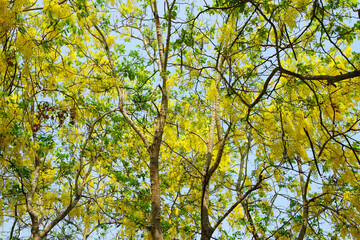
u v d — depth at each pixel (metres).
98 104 8.75
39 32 6.00
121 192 8.83
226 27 5.53
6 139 5.93
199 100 6.83
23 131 6.40
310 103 6.23
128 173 9.17
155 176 6.07
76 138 8.65
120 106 7.00
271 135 6.72
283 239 8.09
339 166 6.89
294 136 6.57
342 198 7.80
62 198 7.50
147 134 9.24
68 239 9.03
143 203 8.48
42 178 8.31
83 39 7.77
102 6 8.19
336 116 6.68
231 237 8.67
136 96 8.55
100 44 8.02
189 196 8.80
